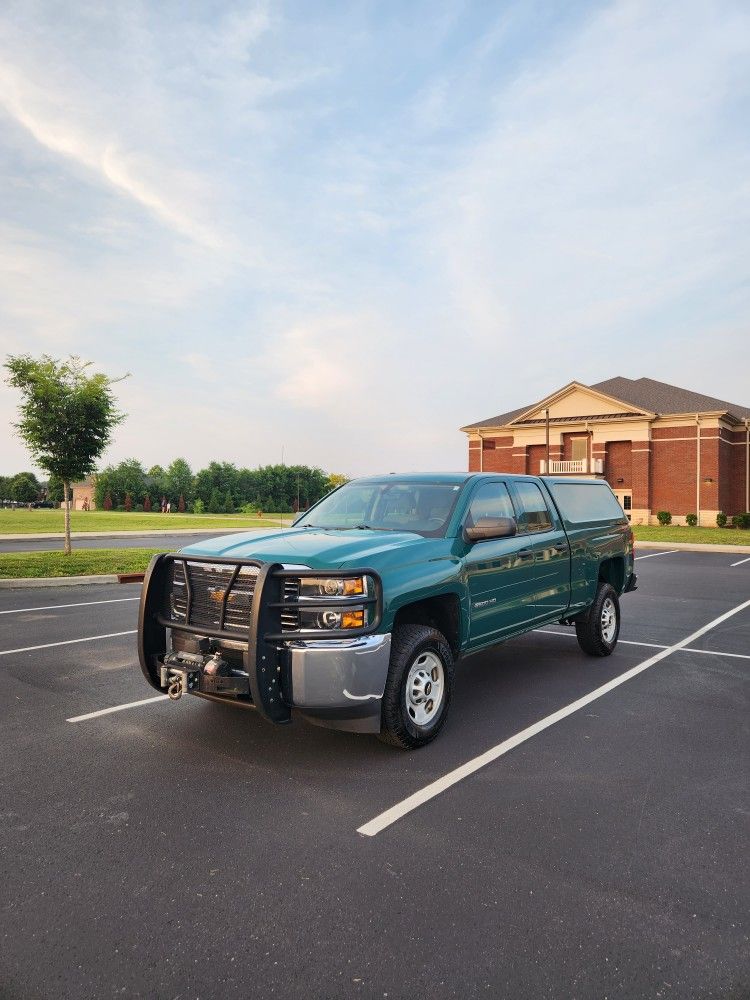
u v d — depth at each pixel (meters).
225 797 3.83
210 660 4.25
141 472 96.62
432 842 3.32
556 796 3.85
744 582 14.26
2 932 2.60
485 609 5.36
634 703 5.66
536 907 2.78
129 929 2.62
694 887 2.93
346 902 2.81
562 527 6.73
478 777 4.12
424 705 4.68
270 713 4.06
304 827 3.47
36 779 4.07
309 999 2.26
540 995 2.28
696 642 8.20
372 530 5.32
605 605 7.38
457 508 5.39
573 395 40.66
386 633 4.27
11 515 54.16
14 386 17.12
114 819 3.55
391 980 2.35
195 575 4.58
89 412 17.30
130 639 8.16
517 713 5.38
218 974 2.38
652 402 40.31
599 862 3.13
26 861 3.13
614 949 2.51
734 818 3.59
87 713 5.32
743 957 2.47
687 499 37.34
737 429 39.41
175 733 4.88
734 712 5.42
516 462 43.00
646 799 3.82
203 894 2.87
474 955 2.48
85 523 38.50
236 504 93.69
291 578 4.16
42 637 8.27
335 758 4.42
